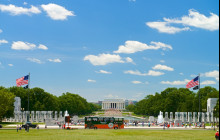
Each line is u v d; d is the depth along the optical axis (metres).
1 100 143.38
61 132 97.94
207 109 189.62
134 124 162.75
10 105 156.50
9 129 114.06
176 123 149.00
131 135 86.69
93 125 124.50
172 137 80.56
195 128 130.50
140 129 121.12
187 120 194.50
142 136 83.19
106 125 125.12
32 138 74.75
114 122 125.62
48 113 197.88
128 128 129.12
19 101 195.88
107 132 98.88
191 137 80.88
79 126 145.62
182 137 80.88
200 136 84.56
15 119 186.62
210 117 173.00
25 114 193.25
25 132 97.06
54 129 117.31
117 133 94.62
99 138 75.56
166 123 145.00
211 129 122.75
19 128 109.81
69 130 110.50
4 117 168.88
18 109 192.50
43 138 74.94
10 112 157.25
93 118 124.94
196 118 182.88
